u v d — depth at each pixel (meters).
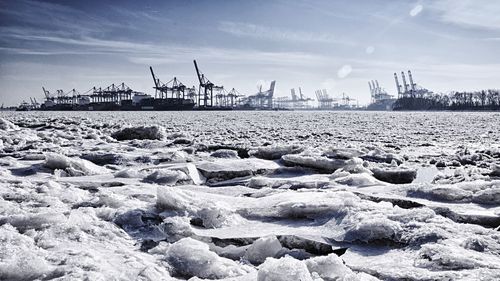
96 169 8.09
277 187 6.64
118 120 36.06
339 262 2.94
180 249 3.29
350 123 34.19
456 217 4.43
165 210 4.55
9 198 4.98
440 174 8.11
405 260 3.21
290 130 23.59
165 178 6.84
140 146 12.98
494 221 4.26
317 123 33.75
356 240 3.69
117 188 6.05
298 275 2.55
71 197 5.32
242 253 3.63
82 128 21.36
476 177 7.13
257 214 4.61
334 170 7.98
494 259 3.11
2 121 19.14
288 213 4.51
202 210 4.37
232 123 32.69
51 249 3.28
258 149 10.14
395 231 3.64
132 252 3.39
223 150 10.44
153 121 35.00
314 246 3.62
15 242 3.24
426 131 23.38
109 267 2.89
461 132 22.53
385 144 14.97
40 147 11.30
